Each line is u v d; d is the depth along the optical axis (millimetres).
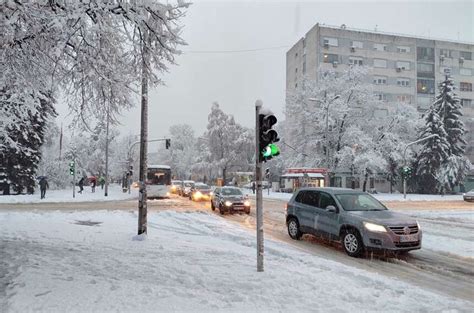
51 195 38781
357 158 48375
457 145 59938
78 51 7367
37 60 8422
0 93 10914
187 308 5375
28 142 38969
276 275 7246
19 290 6008
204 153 76062
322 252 11352
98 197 38125
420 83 74750
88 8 6738
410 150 56188
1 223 14844
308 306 5676
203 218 19281
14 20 6242
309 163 52031
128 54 8586
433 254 11195
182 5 8297
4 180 38875
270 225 17719
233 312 5293
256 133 8008
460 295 7340
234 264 8148
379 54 72750
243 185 74938
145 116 12188
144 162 12039
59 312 5129
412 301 6172
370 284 7152
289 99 55156
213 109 75312
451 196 53031
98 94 8484
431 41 75562
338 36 71062
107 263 7988
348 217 11086
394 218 10781
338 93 52031
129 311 5199
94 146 78625
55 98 10438
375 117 57281
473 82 77562
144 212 11859
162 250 9602
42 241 10633
